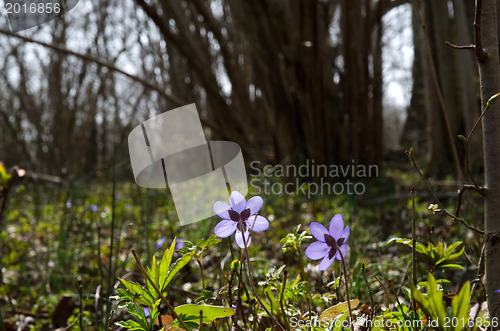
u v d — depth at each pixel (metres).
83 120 12.48
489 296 1.16
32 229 4.15
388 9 6.34
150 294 1.07
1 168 1.51
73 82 11.73
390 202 4.17
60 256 2.80
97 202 5.02
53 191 6.37
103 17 10.38
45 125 12.09
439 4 5.93
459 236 2.45
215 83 5.55
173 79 7.27
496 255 1.14
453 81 5.98
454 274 2.11
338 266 2.03
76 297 2.32
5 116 10.32
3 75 10.87
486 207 1.17
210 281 2.23
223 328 1.61
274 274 1.23
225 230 1.09
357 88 5.67
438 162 5.97
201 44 6.12
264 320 1.46
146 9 5.04
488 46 1.19
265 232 3.32
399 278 2.12
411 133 10.24
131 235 3.37
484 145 1.19
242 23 5.46
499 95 1.06
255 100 6.89
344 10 5.72
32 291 2.59
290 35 5.34
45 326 2.21
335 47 6.39
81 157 11.91
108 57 10.78
